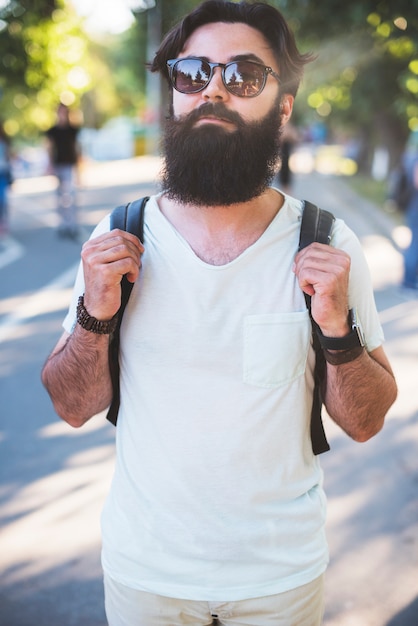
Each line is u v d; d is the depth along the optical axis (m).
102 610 2.65
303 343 1.43
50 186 20.72
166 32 1.55
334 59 10.40
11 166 11.03
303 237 1.44
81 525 3.15
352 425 1.54
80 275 1.58
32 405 4.44
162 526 1.45
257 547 1.44
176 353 1.43
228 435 1.42
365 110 16.66
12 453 3.82
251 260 1.43
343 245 1.49
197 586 1.44
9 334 5.85
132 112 45.03
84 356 1.48
